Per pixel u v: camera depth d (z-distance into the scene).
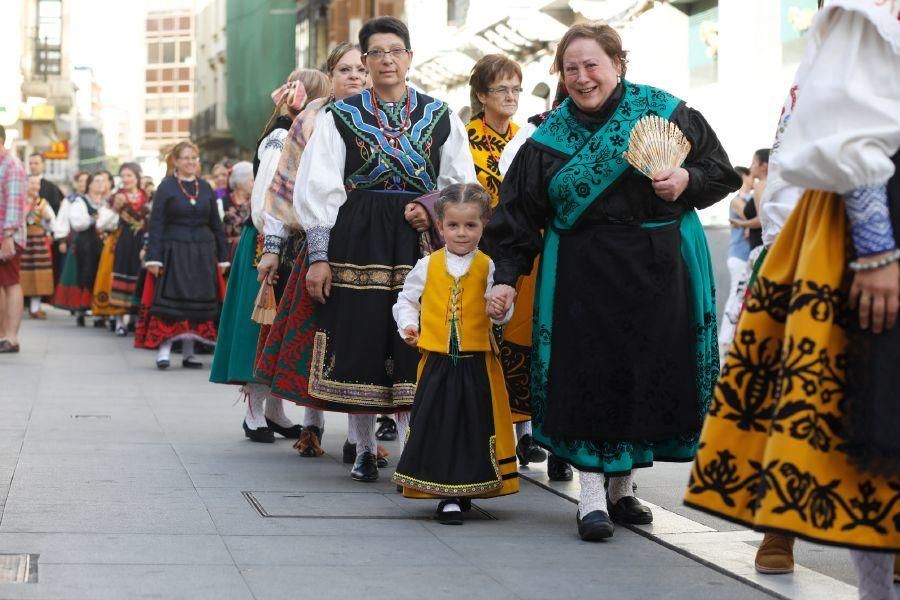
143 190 16.69
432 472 5.42
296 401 6.51
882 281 3.37
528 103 20.17
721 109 14.14
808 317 3.46
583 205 5.21
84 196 18.95
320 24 33.47
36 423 8.34
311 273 6.37
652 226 5.23
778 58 13.19
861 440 3.34
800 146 3.52
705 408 5.31
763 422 3.65
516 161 5.40
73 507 5.53
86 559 4.58
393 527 5.36
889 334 3.39
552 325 5.30
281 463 7.05
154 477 6.41
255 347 7.81
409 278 5.70
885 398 3.35
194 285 12.56
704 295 5.36
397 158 6.41
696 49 15.12
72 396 10.02
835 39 3.53
